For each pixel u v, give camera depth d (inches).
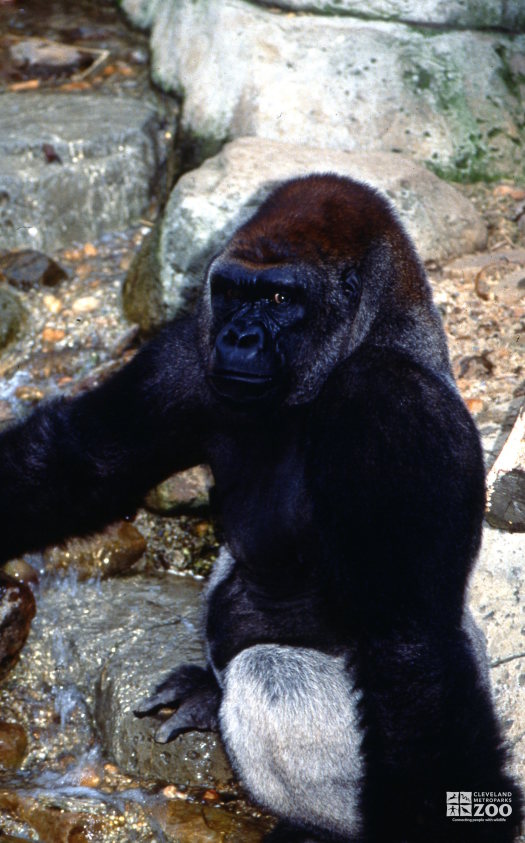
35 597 584.7
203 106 821.9
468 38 804.6
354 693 428.8
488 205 764.0
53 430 461.1
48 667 555.8
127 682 529.3
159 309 685.3
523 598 502.0
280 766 434.0
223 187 690.8
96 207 785.6
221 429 454.0
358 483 400.8
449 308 664.4
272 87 796.6
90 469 460.8
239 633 471.2
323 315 415.5
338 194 425.4
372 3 808.9
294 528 439.2
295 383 420.2
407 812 390.6
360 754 415.2
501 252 716.0
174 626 564.7
